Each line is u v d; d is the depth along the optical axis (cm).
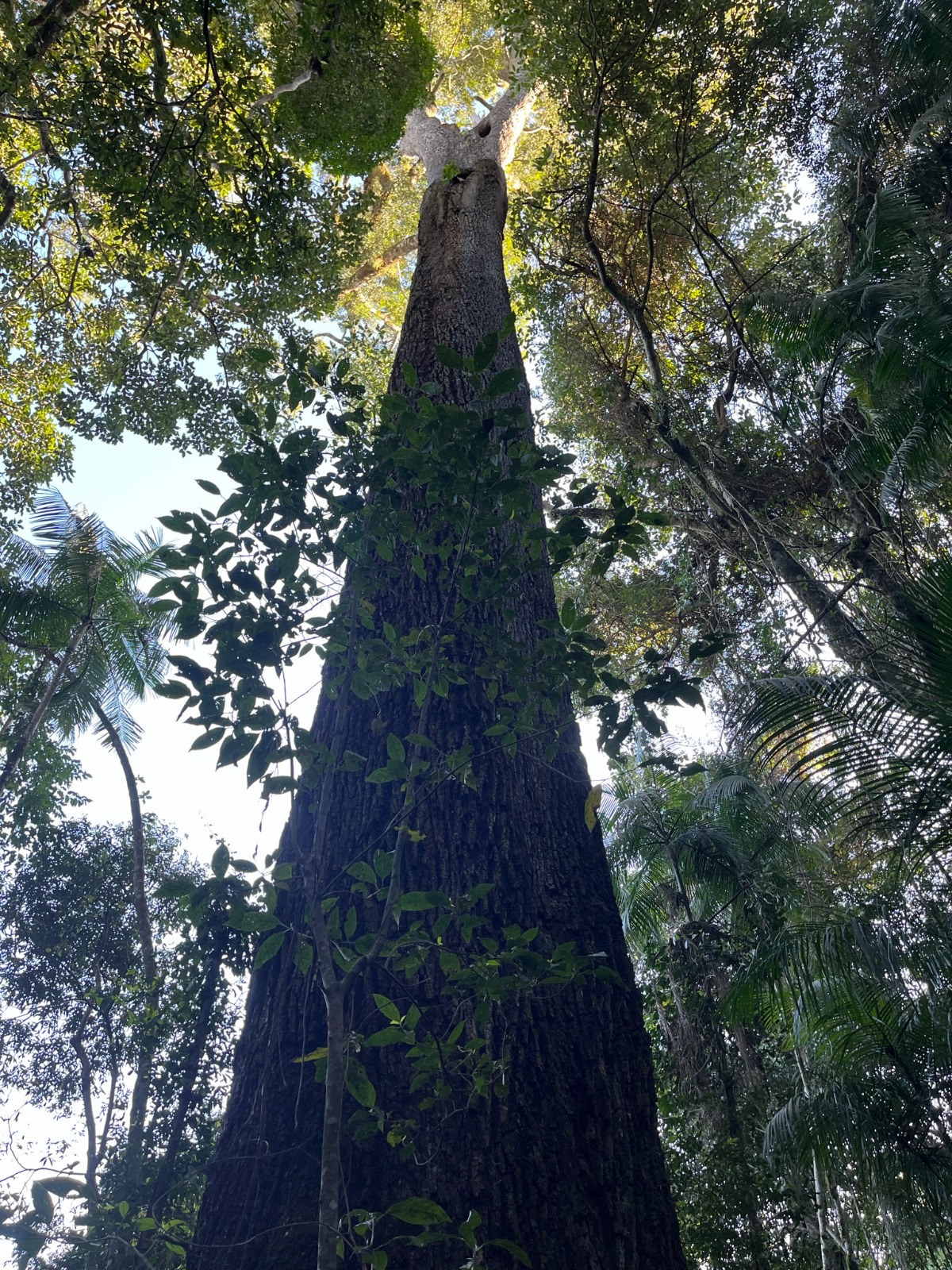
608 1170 242
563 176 1043
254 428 280
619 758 267
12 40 690
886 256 758
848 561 794
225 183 785
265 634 233
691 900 814
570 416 1132
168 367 992
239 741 222
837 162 933
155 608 241
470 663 360
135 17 721
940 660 434
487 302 608
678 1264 234
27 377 1078
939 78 825
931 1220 570
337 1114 187
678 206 1029
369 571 268
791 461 927
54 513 1038
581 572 1112
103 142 691
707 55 877
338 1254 181
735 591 1016
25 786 1055
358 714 353
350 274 1385
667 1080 762
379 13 734
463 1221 224
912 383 692
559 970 218
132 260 901
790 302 803
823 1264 635
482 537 277
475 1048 219
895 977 534
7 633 976
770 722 516
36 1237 181
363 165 891
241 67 737
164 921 1034
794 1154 577
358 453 276
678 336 1113
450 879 298
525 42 884
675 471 1013
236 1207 244
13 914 995
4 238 995
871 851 675
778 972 567
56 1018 950
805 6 834
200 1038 487
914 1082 569
